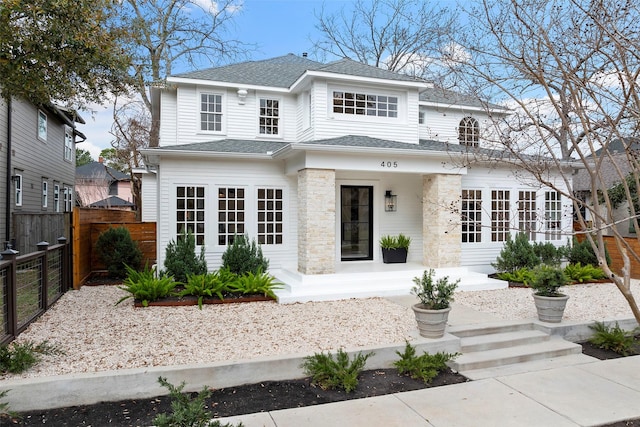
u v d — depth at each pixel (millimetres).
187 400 3264
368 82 11633
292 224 11297
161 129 12602
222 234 10719
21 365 4641
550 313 6984
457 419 4094
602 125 4027
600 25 3703
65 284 9531
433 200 10875
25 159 15758
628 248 4137
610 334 6484
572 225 12070
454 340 5984
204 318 7215
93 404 4410
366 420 4047
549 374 5332
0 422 3988
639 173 4277
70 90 6320
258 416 4113
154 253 12867
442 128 13914
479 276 10578
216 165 10641
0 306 5828
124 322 6914
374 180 12328
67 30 5473
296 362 5117
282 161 11195
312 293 8797
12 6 5043
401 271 10359
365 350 5426
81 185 36969
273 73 14211
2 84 6043
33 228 14625
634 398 4602
